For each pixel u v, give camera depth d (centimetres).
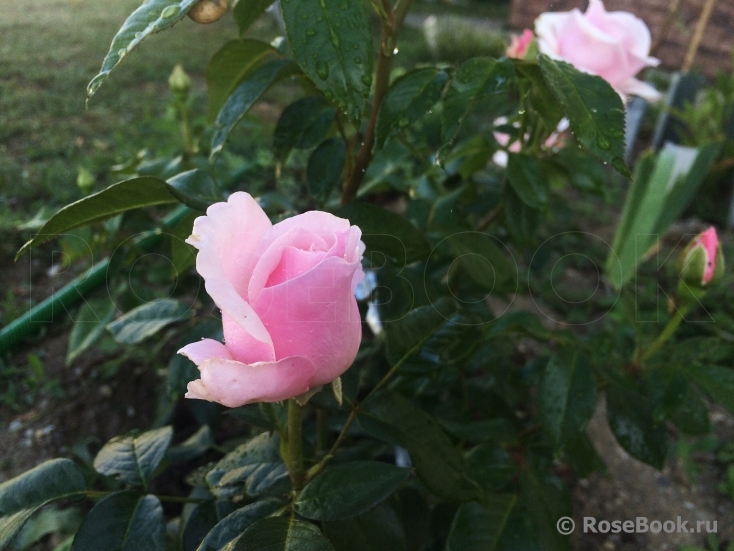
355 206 26
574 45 31
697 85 101
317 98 28
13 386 47
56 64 94
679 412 28
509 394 39
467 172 39
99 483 40
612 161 19
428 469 22
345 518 19
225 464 24
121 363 50
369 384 34
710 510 45
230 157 74
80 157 73
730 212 85
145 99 89
